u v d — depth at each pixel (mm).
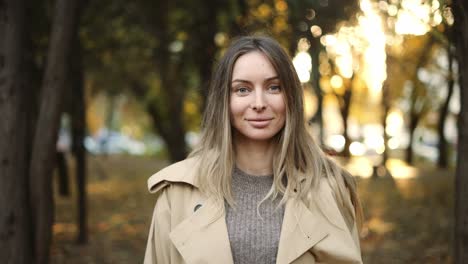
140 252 8039
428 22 3824
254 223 2297
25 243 4730
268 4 6953
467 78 3818
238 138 2463
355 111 23969
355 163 21609
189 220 2309
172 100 14102
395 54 8938
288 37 6215
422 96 17672
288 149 2385
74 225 10109
